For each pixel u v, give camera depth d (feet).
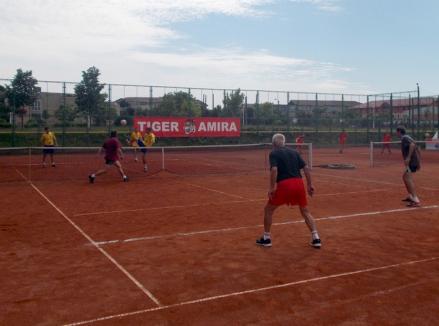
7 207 36.09
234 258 22.06
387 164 77.61
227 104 128.57
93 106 114.73
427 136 128.67
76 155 101.81
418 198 40.45
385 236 26.55
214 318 15.17
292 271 20.07
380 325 14.71
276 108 134.82
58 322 14.83
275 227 28.78
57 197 41.29
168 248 23.90
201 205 37.11
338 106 142.61
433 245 24.56
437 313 15.67
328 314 15.55
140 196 41.98
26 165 76.07
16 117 109.19
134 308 15.96
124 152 111.45
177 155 105.29
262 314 15.52
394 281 18.80
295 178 23.88
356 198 40.63
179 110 122.83
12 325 14.60
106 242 25.12
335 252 23.12
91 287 18.02
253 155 105.60
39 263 21.25
